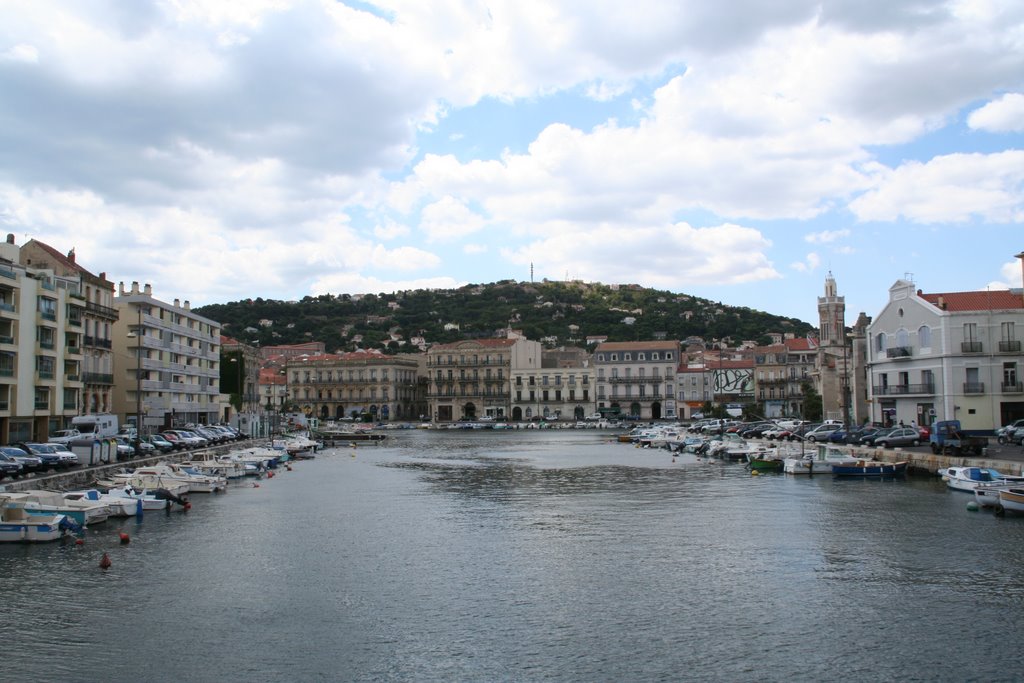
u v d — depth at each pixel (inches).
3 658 967.0
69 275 3794.3
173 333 5182.1
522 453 4306.1
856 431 3462.1
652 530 1737.2
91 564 1430.9
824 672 912.3
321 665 946.7
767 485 2559.1
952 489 2278.5
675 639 1021.8
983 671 909.8
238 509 2112.5
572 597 1208.2
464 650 992.2
